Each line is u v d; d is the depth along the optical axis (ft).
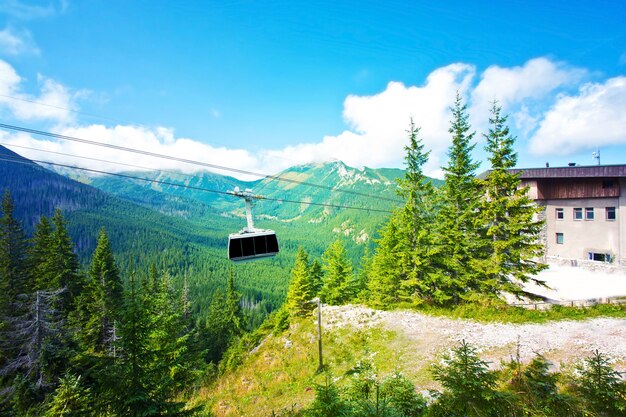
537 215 124.98
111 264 161.38
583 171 114.52
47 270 137.28
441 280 96.17
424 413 34.06
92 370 40.52
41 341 88.07
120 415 37.86
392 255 113.91
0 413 74.74
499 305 86.07
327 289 169.68
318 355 84.99
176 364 78.79
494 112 81.82
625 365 51.55
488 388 29.91
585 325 70.44
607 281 101.04
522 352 60.39
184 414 41.42
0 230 128.36
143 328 42.01
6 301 117.91
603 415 28.96
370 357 72.74
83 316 133.59
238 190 55.57
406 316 93.61
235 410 67.31
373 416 29.86
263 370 88.48
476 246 89.61
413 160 99.40
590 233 115.75
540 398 32.96
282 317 133.08
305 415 33.09
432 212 100.12
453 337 73.77
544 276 111.65
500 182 81.25
